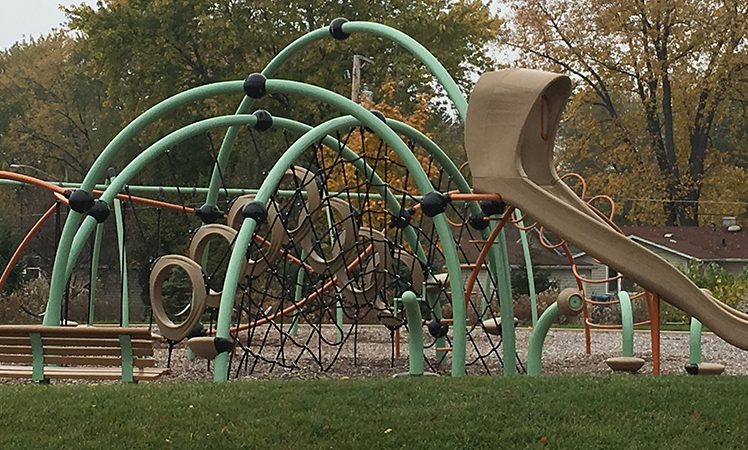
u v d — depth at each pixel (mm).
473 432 8133
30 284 33812
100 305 36344
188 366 15344
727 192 46281
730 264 45594
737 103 47281
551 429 8195
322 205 13641
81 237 13398
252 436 8039
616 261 11375
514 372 13047
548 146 12070
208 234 13500
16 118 61562
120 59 39406
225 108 38219
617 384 9805
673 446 7852
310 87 13242
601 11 42250
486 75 12078
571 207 11414
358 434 8117
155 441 7938
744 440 8039
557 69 43719
